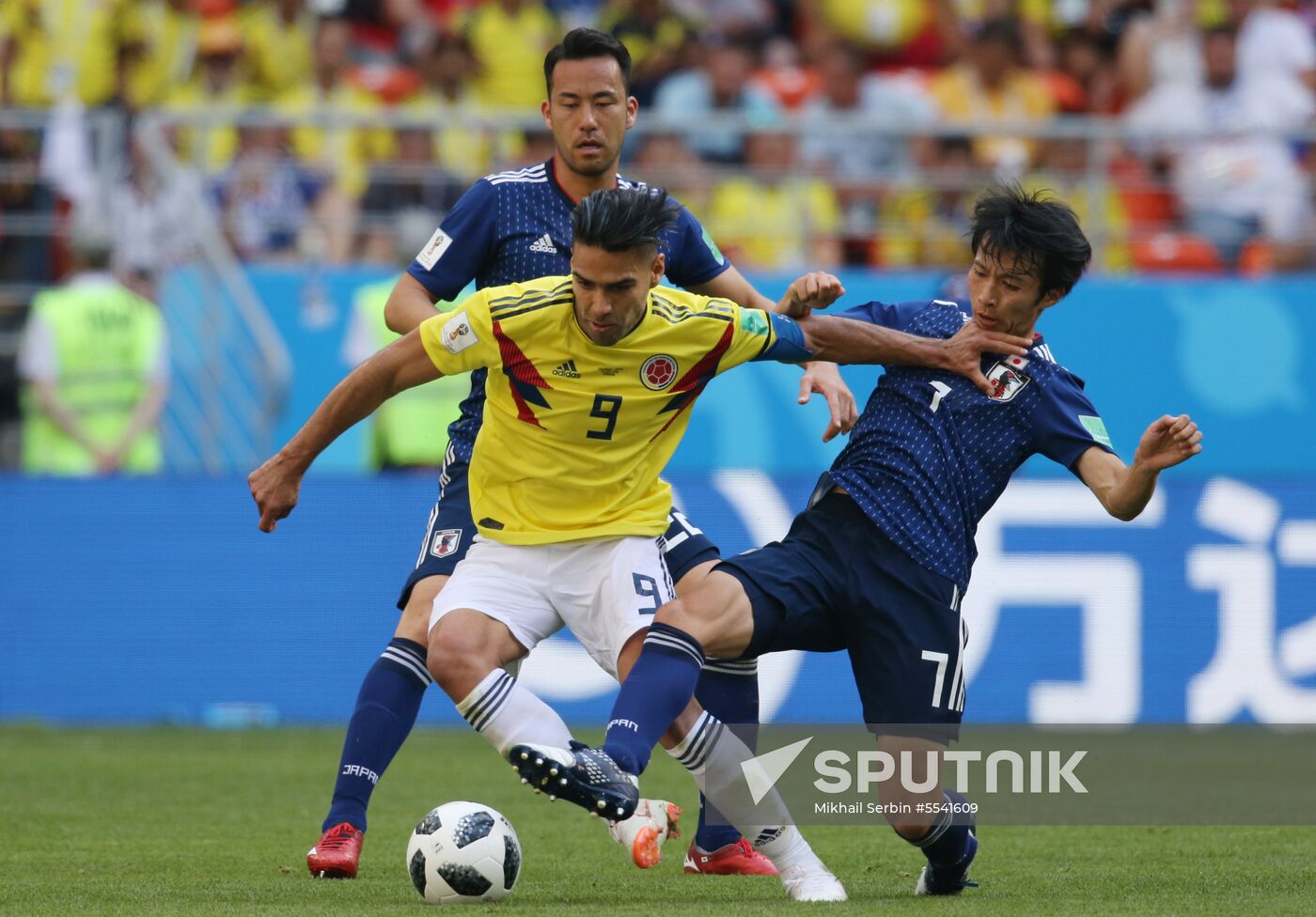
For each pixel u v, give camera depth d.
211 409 36.44
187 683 33.81
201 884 16.30
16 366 38.31
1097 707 33.62
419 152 39.69
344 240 38.88
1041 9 46.84
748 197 39.94
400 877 16.94
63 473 35.12
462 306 15.37
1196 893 15.89
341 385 15.60
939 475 15.68
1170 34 45.91
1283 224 41.12
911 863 18.58
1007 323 15.98
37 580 33.81
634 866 18.19
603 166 18.11
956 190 40.25
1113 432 37.19
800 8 47.53
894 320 16.72
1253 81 45.88
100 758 28.44
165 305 36.75
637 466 15.76
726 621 15.02
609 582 15.58
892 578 15.41
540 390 15.28
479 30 44.19
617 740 14.23
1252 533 34.09
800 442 35.78
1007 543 33.72
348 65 43.75
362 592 34.03
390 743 17.28
